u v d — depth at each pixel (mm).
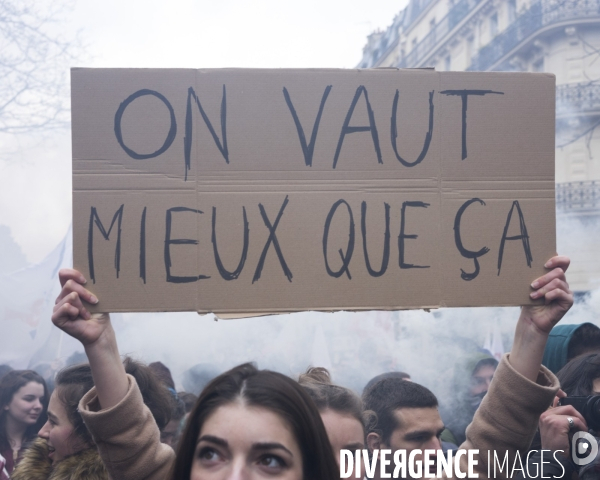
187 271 1876
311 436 1527
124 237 1874
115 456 1814
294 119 1933
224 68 1935
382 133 1943
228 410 1516
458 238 1922
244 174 1911
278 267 1890
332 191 1920
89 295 1842
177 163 1905
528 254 1927
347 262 1900
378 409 2867
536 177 1952
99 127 1900
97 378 1823
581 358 2893
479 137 1953
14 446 4070
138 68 1919
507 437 1863
